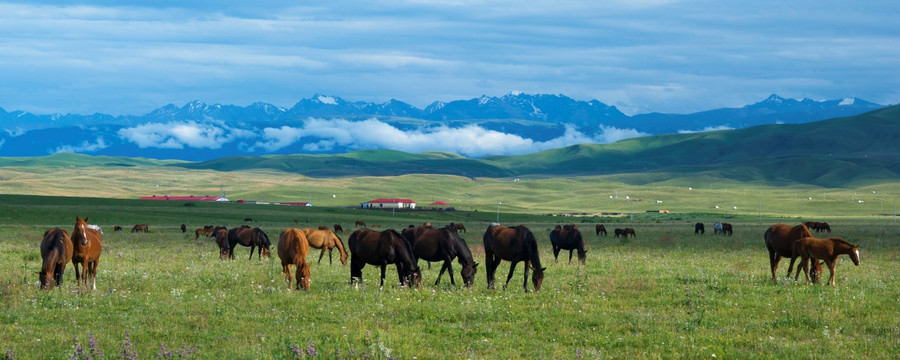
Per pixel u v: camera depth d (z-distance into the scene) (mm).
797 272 22469
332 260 32812
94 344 12625
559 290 20594
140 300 17656
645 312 16969
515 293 20000
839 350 13273
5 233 55438
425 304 17641
